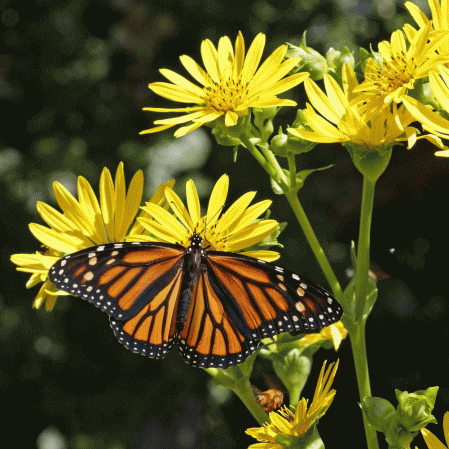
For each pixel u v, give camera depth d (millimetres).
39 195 1831
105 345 1840
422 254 1377
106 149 1908
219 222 1163
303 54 1176
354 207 1534
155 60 1986
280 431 1140
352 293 1159
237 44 1176
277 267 1141
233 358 1148
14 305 1827
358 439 1313
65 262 1142
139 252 1154
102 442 1768
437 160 1368
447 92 1131
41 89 1998
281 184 1168
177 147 1789
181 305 1150
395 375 1340
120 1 1994
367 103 1143
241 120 1167
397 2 1802
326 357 1323
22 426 1808
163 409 1770
